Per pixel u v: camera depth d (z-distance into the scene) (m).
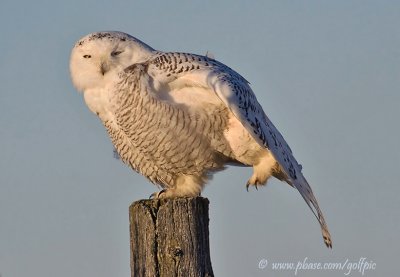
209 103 11.11
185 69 10.95
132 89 11.02
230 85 10.83
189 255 8.86
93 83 11.51
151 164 11.88
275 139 11.33
